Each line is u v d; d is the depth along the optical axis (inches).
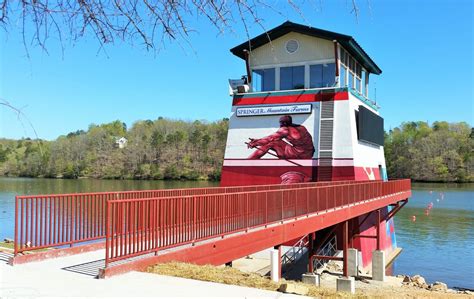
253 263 776.3
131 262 365.4
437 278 1218.0
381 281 973.2
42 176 4163.4
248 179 1282.0
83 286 315.3
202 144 5088.6
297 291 336.8
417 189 4259.4
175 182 4382.4
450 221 2258.9
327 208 743.7
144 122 6117.1
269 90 1323.8
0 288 309.4
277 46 1316.4
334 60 1254.9
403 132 5930.1
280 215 594.2
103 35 171.6
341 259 824.9
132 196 550.0
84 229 476.1
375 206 1017.5
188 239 435.8
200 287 311.3
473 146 5246.1
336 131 1214.3
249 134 1305.4
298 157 1235.2
